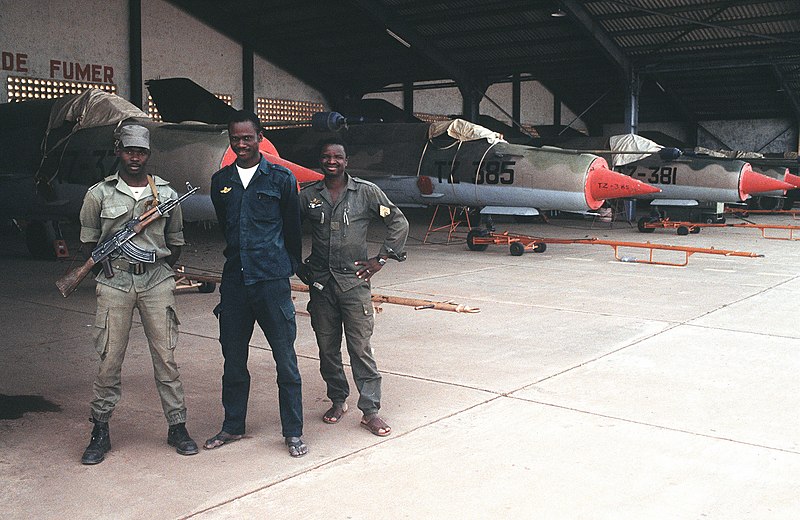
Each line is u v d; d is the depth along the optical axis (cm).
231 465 334
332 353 389
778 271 1022
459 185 1311
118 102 1002
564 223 1995
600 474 323
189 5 2030
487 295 814
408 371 495
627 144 1830
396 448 355
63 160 989
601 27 1980
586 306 745
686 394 442
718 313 705
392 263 1113
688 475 322
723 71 2606
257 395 444
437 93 2738
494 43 2167
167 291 349
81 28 1806
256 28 2189
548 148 1293
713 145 3148
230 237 347
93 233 346
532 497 299
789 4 1783
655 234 1656
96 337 340
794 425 387
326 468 330
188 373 490
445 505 292
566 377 480
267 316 345
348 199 372
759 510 288
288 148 1606
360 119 1095
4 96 1673
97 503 294
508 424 388
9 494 303
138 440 368
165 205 343
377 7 1967
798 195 2570
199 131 937
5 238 1486
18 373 492
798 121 2941
